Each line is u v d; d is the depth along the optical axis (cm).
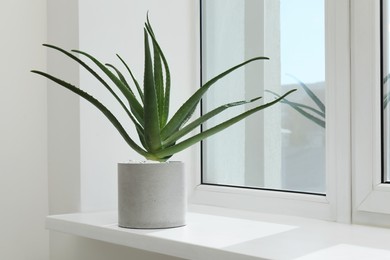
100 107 84
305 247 69
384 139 86
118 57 99
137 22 111
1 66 108
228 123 83
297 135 100
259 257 63
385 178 86
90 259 105
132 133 110
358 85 87
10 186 109
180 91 116
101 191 106
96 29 105
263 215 99
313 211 94
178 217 85
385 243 71
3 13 108
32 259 111
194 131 117
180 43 116
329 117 91
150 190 83
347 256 63
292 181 102
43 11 112
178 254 74
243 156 110
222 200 110
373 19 85
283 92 103
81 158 104
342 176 89
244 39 110
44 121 113
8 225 108
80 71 103
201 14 118
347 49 88
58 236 112
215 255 69
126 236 81
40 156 112
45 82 113
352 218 89
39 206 112
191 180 117
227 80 113
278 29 104
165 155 86
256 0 108
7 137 108
